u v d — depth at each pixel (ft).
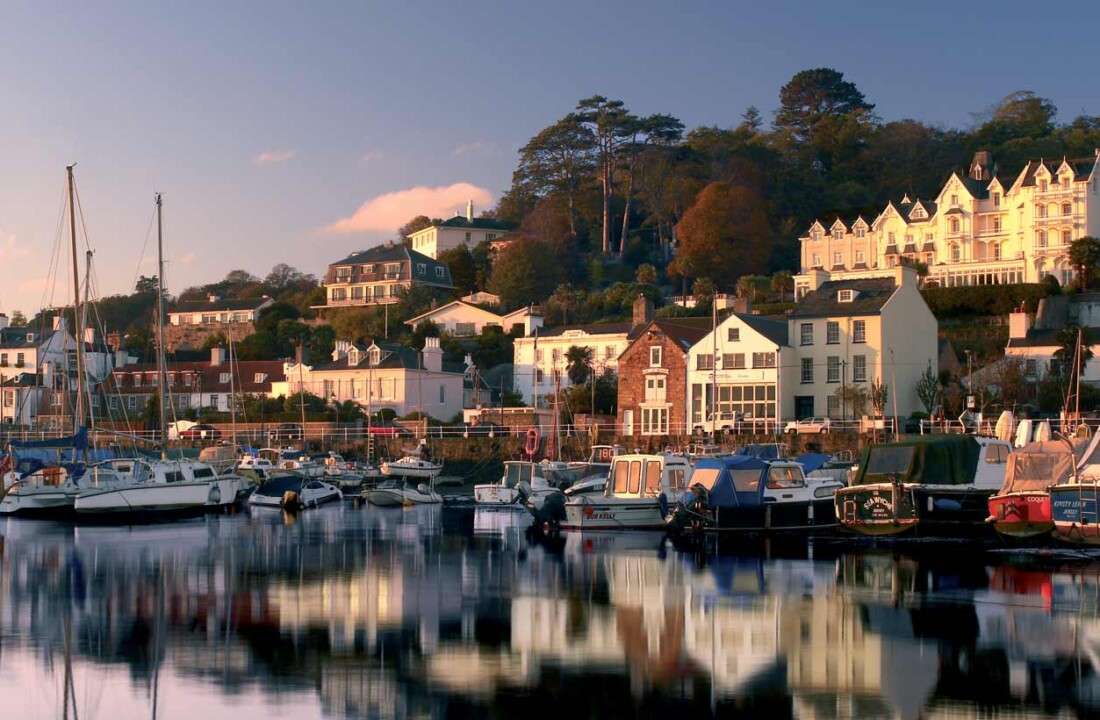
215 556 165.78
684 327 359.46
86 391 309.01
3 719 86.94
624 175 625.82
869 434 287.69
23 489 233.55
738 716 86.94
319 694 92.53
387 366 420.77
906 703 89.40
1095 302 384.06
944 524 180.55
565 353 415.03
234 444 327.67
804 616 118.73
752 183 574.97
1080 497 154.92
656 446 314.96
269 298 608.60
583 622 116.67
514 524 216.74
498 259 566.36
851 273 487.61
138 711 88.63
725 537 185.98
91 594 132.87
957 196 471.21
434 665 100.22
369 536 193.06
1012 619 116.16
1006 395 316.40
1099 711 87.20
